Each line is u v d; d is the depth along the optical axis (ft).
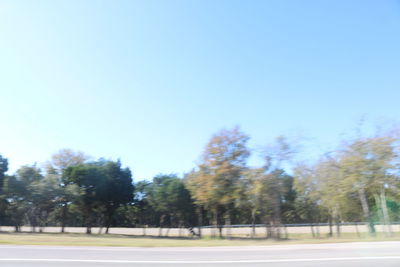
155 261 41.24
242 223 216.13
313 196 124.47
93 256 46.01
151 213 239.09
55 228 244.01
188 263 39.58
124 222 256.93
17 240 76.23
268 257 43.73
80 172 180.55
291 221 176.65
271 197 108.17
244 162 118.32
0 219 192.65
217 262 40.09
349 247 53.42
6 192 175.22
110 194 185.78
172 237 169.99
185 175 189.26
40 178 187.62
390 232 96.37
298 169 120.57
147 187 204.13
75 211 206.90
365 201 100.48
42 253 49.34
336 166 105.19
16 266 38.32
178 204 183.42
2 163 177.78
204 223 206.69
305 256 44.06
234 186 115.34
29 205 183.42
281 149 106.42
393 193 96.32
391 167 89.92
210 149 119.34
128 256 45.96
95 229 236.63
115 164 191.72
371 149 92.89
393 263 37.55
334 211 126.52
